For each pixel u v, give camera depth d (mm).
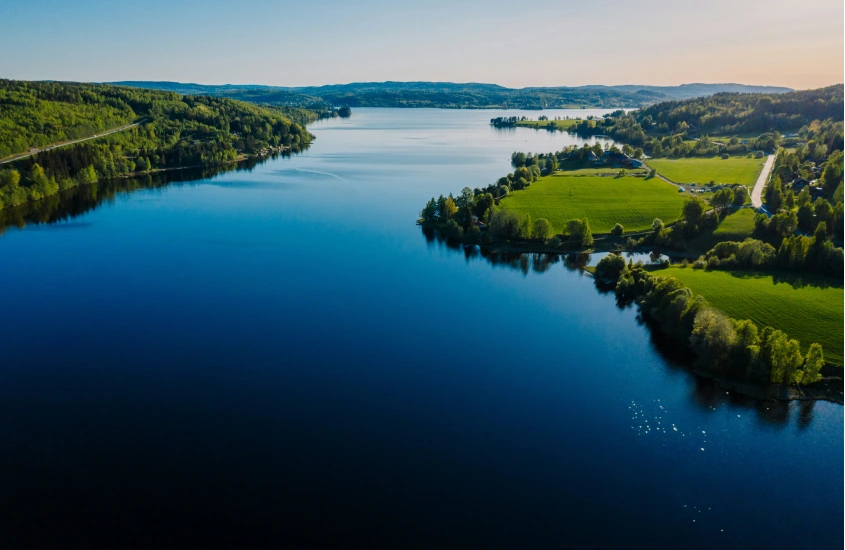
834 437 80562
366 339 108312
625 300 128625
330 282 138000
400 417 84688
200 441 78750
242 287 133625
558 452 77750
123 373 95438
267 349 103938
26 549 61219
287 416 84500
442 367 98500
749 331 93250
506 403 88500
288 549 62000
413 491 70312
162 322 114312
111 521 65125
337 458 75812
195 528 64375
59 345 104375
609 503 69000
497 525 65438
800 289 123562
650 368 98250
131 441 78562
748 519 66938
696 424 83438
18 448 76562
